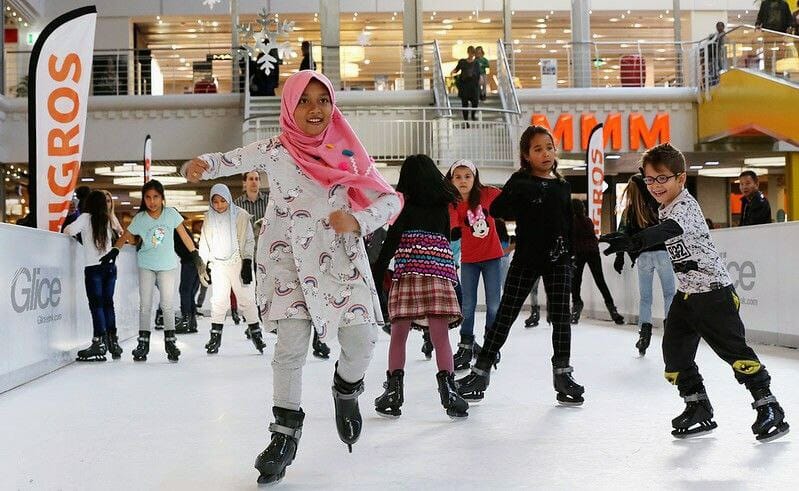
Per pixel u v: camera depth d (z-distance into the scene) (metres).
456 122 15.21
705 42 17.97
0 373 4.84
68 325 6.39
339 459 3.08
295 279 2.81
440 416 3.98
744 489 2.58
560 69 22.70
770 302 6.99
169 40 25.31
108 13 22.95
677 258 3.33
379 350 7.15
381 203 2.79
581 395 4.15
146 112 18.06
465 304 5.67
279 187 2.84
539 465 2.93
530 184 4.25
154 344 8.12
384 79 20.44
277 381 2.80
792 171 17.97
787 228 6.72
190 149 18.06
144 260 6.52
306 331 2.82
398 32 25.19
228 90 21.22
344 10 23.25
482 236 5.46
